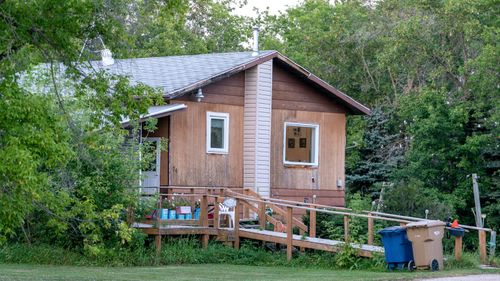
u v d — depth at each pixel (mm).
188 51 47656
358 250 21906
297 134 30453
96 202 21328
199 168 27812
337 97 30969
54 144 14789
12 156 13773
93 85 16344
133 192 22312
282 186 29859
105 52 16828
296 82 30375
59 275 18203
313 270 21062
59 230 19016
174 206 25141
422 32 37719
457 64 38375
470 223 35125
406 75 41344
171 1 16641
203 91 27984
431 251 20516
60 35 15500
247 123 28922
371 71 44156
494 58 33469
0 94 14594
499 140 34656
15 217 14984
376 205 31375
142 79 28078
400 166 38000
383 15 43938
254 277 18609
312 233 25469
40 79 20641
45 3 14945
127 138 25391
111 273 19047
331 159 31203
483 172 35250
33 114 14617
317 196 30750
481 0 35750
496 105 33750
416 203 30891
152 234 22844
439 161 35656
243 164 28922
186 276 18656
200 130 27891
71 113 19266
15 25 15109
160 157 27234
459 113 34594
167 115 26531
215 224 24438
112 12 16281
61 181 20828
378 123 39781
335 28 44344
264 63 29109
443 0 38906
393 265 20797
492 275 19453
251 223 27250
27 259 21219
